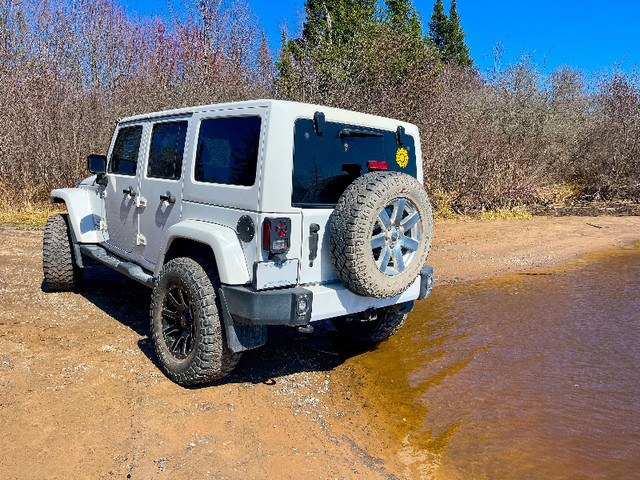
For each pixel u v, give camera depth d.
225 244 3.44
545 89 20.22
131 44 24.52
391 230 3.62
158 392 3.66
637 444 3.31
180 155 4.14
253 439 3.20
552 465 3.08
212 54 21.30
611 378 4.29
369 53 14.95
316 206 3.55
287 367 4.35
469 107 17.23
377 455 3.17
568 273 7.97
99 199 5.47
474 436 3.41
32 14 21.72
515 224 12.41
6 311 5.13
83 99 13.83
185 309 3.74
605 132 17.88
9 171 11.66
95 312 5.28
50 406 3.38
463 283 7.41
